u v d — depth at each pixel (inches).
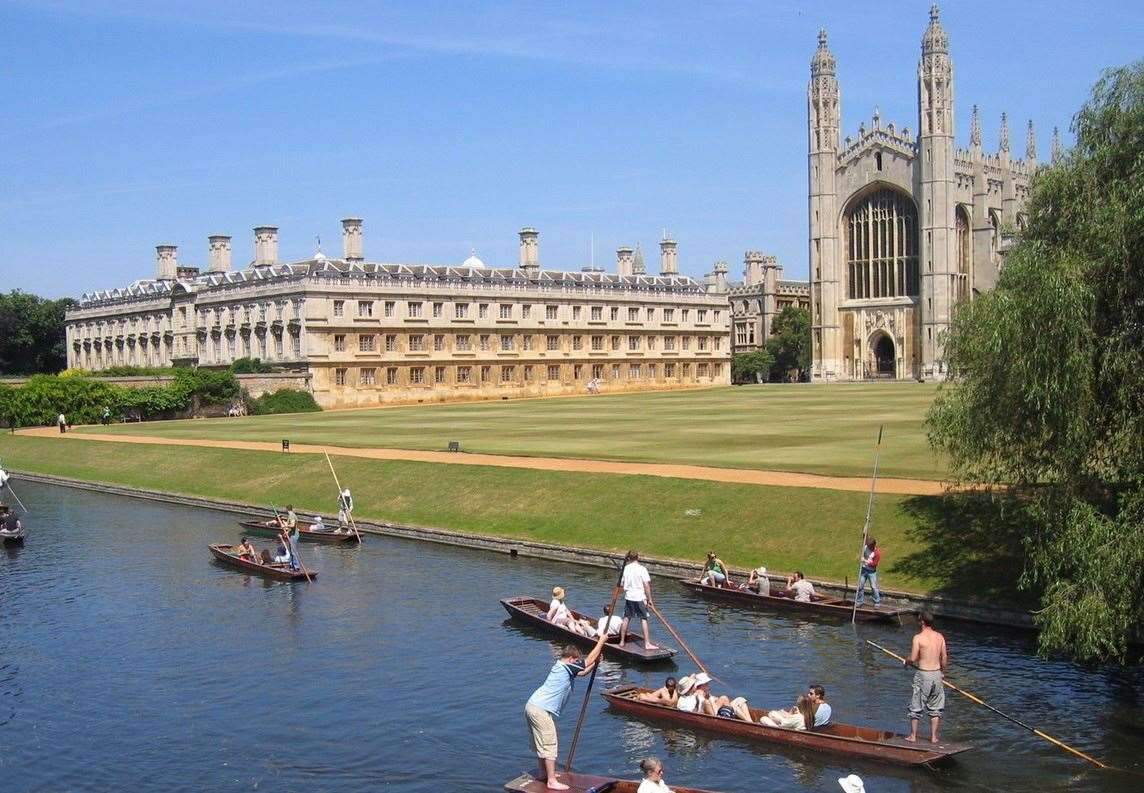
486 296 5216.5
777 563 1419.8
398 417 3614.7
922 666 877.2
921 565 1318.9
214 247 5595.5
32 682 1094.4
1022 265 1124.5
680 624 1229.1
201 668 1127.0
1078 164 1144.8
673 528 1569.9
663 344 6176.2
